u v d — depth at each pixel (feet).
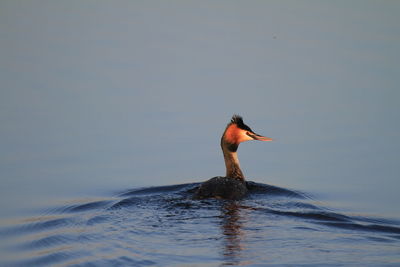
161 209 58.29
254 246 50.14
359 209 60.08
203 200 60.90
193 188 66.85
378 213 58.80
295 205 60.23
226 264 47.09
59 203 62.90
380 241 51.37
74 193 65.67
